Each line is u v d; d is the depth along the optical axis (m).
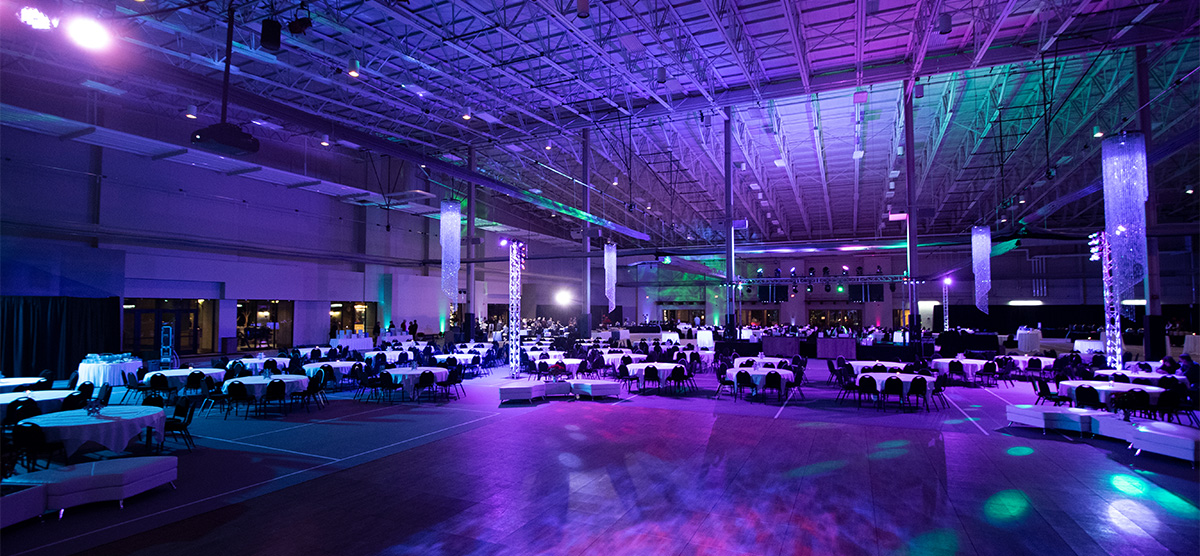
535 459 7.62
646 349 18.78
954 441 8.63
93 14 9.76
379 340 23.22
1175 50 14.57
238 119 18.55
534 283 39.12
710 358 19.05
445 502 5.97
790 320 40.44
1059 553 4.75
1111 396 9.52
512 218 32.75
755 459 7.61
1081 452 7.96
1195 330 30.38
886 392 11.35
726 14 12.59
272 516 5.57
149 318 18.28
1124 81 15.79
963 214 31.50
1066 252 34.28
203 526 5.30
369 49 14.33
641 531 5.22
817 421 10.18
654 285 44.78
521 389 12.05
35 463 7.12
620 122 20.03
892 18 13.19
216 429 9.51
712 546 4.90
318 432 9.27
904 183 26.81
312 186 21.45
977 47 13.57
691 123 20.50
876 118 19.78
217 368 12.74
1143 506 5.80
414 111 17.94
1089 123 18.38
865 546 4.89
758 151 23.31
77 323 15.70
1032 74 15.80
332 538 5.05
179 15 11.70
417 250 28.42
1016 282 35.78
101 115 16.16
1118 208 9.77
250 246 20.50
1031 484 6.52
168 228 18.19
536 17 12.91
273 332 22.12
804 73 15.15
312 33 13.40
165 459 6.35
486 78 16.88
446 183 27.22
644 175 26.52
